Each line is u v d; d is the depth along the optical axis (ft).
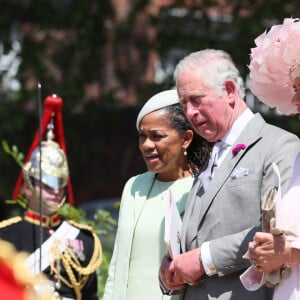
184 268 54.60
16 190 73.26
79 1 166.81
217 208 54.90
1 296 31.42
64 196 70.23
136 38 173.47
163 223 61.36
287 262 49.70
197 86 56.13
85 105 166.50
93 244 70.38
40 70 164.55
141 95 163.63
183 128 62.03
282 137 55.11
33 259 68.28
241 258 53.36
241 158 55.26
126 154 170.71
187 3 160.86
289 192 50.98
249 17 152.87
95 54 167.63
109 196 171.22
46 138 72.23
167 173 62.64
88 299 69.82
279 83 53.11
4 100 165.68
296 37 51.34
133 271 61.67
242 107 56.80
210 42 155.74
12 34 167.73
